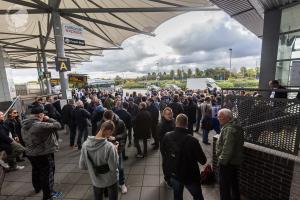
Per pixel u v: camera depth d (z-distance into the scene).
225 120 2.88
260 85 6.81
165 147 2.70
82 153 2.52
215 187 3.80
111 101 8.30
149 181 4.14
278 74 6.32
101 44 18.16
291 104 2.77
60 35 8.88
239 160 2.79
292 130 2.77
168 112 4.11
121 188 3.72
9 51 21.17
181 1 10.20
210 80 23.52
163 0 9.99
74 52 22.23
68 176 4.41
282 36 6.10
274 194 2.98
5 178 4.37
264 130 3.16
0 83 8.58
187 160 2.55
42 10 8.64
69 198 3.56
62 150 6.20
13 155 3.89
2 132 3.78
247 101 3.44
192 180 2.61
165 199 3.49
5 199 3.58
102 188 2.58
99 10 8.91
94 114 6.02
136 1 10.34
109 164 2.43
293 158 2.71
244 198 3.42
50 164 3.44
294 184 2.70
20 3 7.77
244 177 3.46
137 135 5.44
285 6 5.85
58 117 7.72
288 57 6.02
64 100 8.85
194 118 7.18
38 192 3.78
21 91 26.36
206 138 6.59
